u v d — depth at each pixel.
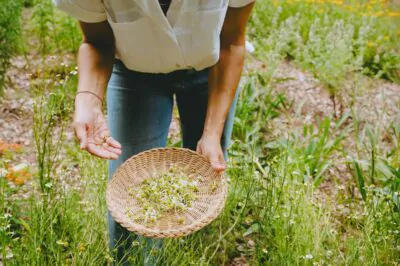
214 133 2.21
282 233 2.64
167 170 2.24
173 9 1.79
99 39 2.06
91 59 2.06
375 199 3.04
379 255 2.66
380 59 5.27
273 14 5.91
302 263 2.58
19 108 4.15
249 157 3.30
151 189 2.13
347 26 5.32
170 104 2.32
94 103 2.03
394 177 3.37
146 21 1.81
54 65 4.41
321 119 4.38
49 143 2.65
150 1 1.73
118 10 1.80
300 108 4.21
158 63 2.01
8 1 4.28
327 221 2.79
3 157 3.43
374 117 4.39
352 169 3.59
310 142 3.64
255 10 5.89
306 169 3.24
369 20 5.92
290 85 4.77
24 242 2.43
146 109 2.24
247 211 3.03
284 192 2.90
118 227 2.32
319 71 4.89
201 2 1.79
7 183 2.86
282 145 3.54
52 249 2.26
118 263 2.25
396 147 3.88
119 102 2.23
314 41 5.16
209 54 1.97
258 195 2.88
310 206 2.82
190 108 2.43
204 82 2.32
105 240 2.55
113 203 2.01
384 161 3.55
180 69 2.14
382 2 6.41
